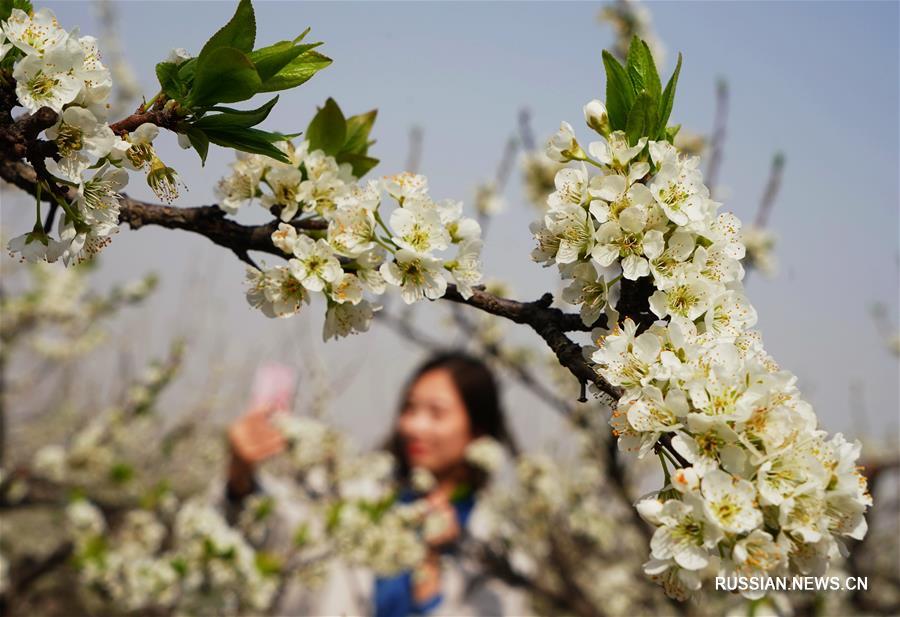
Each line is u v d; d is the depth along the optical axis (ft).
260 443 18.61
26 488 21.04
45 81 4.11
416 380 22.29
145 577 15.44
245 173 5.64
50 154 4.18
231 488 18.57
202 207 5.48
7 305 23.08
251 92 4.58
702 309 4.69
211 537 14.76
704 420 4.08
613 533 24.73
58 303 24.08
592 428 18.21
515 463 22.99
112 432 23.31
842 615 18.78
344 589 19.02
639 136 4.98
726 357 4.36
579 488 24.18
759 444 4.21
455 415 21.40
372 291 5.20
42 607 20.15
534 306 5.19
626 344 4.58
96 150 4.24
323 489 20.49
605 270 4.91
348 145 6.16
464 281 5.24
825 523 4.14
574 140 5.28
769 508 4.19
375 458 22.45
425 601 19.85
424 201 5.25
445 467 21.40
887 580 21.15
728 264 4.85
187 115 4.71
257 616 18.67
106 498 23.35
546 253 5.06
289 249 5.12
